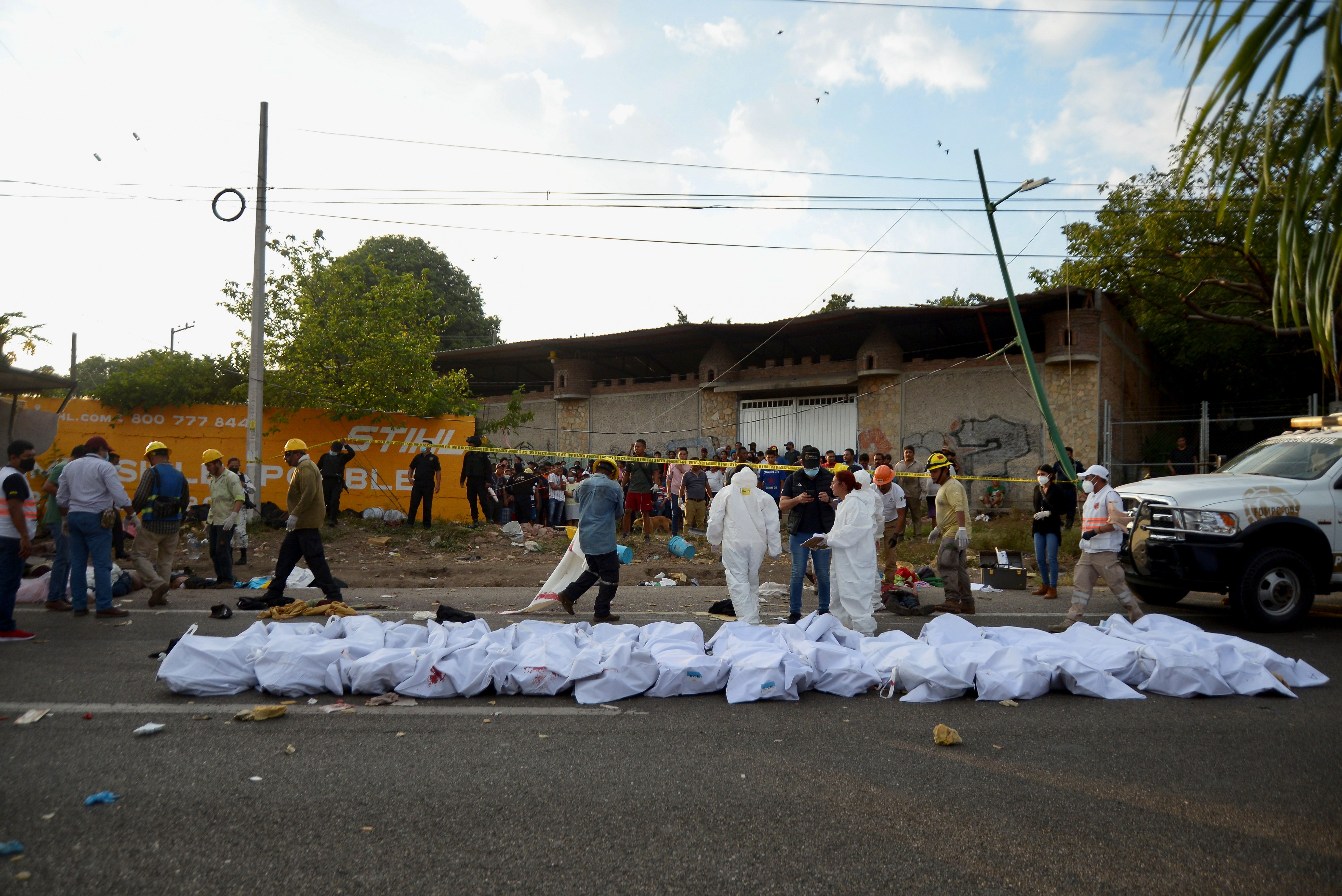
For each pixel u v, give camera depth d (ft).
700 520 52.21
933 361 69.87
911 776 13.24
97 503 26.13
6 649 21.34
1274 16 8.66
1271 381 80.84
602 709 16.92
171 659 17.42
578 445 86.99
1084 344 62.95
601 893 9.32
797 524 27.20
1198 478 29.27
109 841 10.39
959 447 67.97
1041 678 18.21
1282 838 11.05
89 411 57.11
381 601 30.96
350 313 59.31
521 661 18.40
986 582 35.76
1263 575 26.22
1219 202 9.77
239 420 57.57
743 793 12.42
